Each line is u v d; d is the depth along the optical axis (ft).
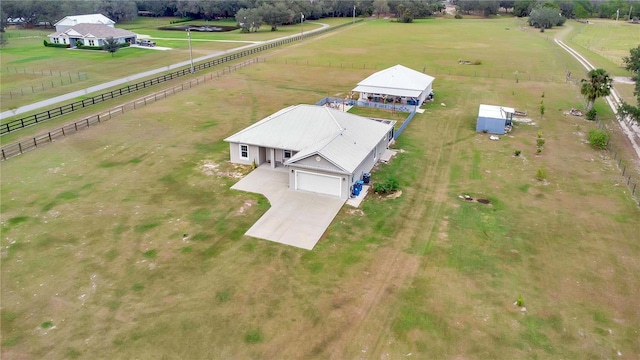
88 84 200.95
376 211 92.22
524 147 129.49
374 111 165.48
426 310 64.13
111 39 276.62
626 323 61.82
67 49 301.63
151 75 221.25
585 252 78.13
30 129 138.10
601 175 110.42
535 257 76.84
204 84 202.59
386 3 575.79
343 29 449.06
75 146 125.29
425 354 56.44
